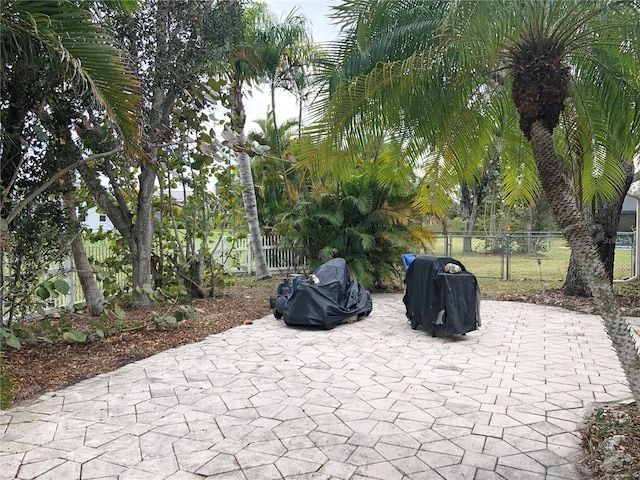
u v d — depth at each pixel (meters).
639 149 4.77
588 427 3.53
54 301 7.29
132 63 7.21
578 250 3.37
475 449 3.27
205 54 7.88
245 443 3.38
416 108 4.34
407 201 10.66
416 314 6.99
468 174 5.77
